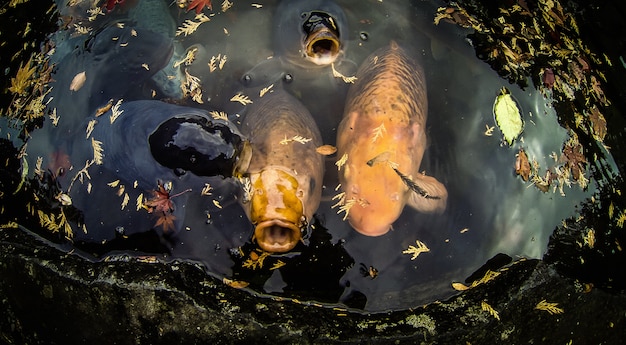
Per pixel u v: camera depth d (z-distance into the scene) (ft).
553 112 2.84
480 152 2.80
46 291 2.35
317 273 2.47
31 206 2.60
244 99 2.85
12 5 3.19
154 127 2.52
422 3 3.26
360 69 2.96
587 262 2.48
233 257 2.48
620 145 2.83
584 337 2.50
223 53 3.05
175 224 2.54
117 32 3.04
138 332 2.27
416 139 2.66
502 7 3.22
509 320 2.30
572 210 2.62
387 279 2.47
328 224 2.57
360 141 2.59
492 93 2.93
